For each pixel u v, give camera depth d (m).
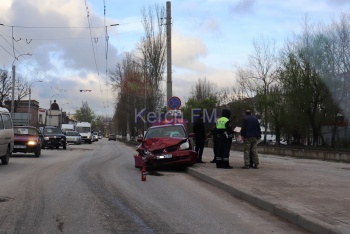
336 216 6.45
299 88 29.42
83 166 15.43
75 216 6.88
